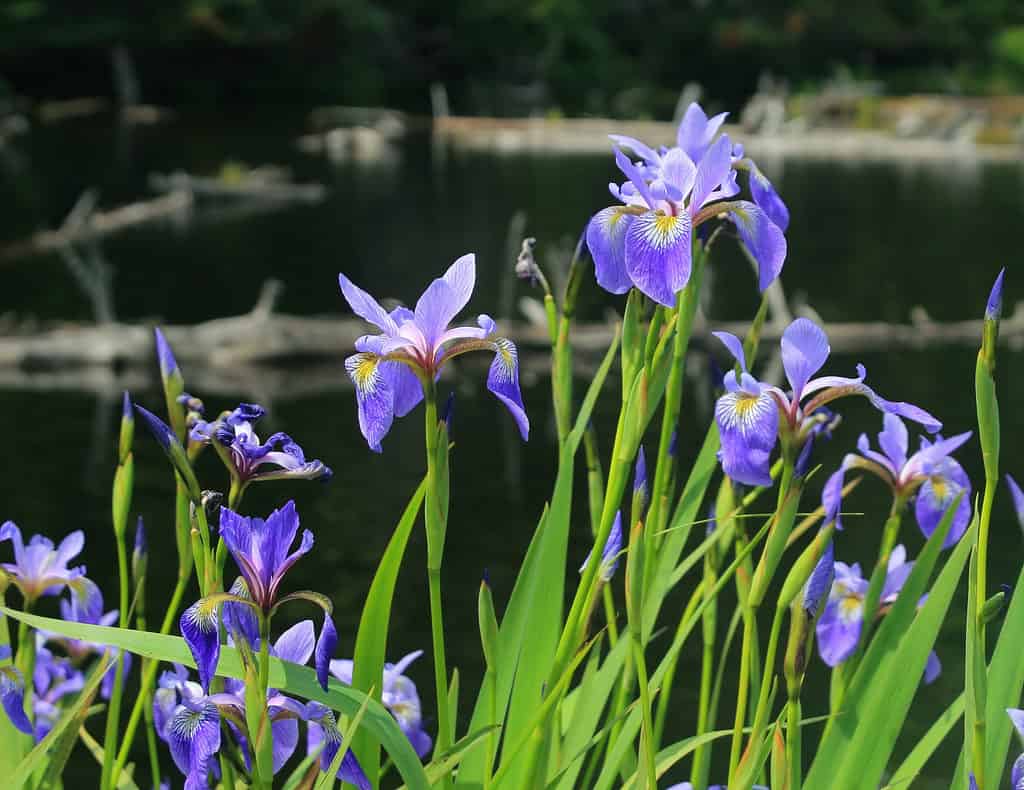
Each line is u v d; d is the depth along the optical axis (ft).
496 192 95.35
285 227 79.46
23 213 82.28
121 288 59.21
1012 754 12.60
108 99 157.99
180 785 18.13
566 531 9.29
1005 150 130.82
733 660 21.53
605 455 34.17
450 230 76.84
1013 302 56.49
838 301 57.16
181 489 9.00
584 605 8.45
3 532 9.81
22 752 9.21
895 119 152.25
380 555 26.55
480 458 34.37
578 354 46.85
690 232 7.64
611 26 180.86
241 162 112.68
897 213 85.30
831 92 165.89
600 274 8.00
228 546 6.89
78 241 74.02
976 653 7.29
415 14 171.01
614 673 9.25
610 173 108.58
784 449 7.36
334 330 46.34
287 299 57.11
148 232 78.02
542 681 9.00
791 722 7.33
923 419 7.21
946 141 137.08
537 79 168.76
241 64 158.40
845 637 9.93
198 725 7.37
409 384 8.11
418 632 22.75
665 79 178.09
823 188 99.40
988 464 7.31
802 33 178.81
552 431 37.42
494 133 143.64
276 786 17.16
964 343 49.21
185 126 142.20
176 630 22.62
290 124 147.13
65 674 11.36
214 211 87.40
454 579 25.26
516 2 169.89
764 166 115.65
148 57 155.63
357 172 109.40
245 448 7.65
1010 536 27.30
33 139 124.36
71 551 9.97
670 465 9.57
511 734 8.88
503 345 7.79
